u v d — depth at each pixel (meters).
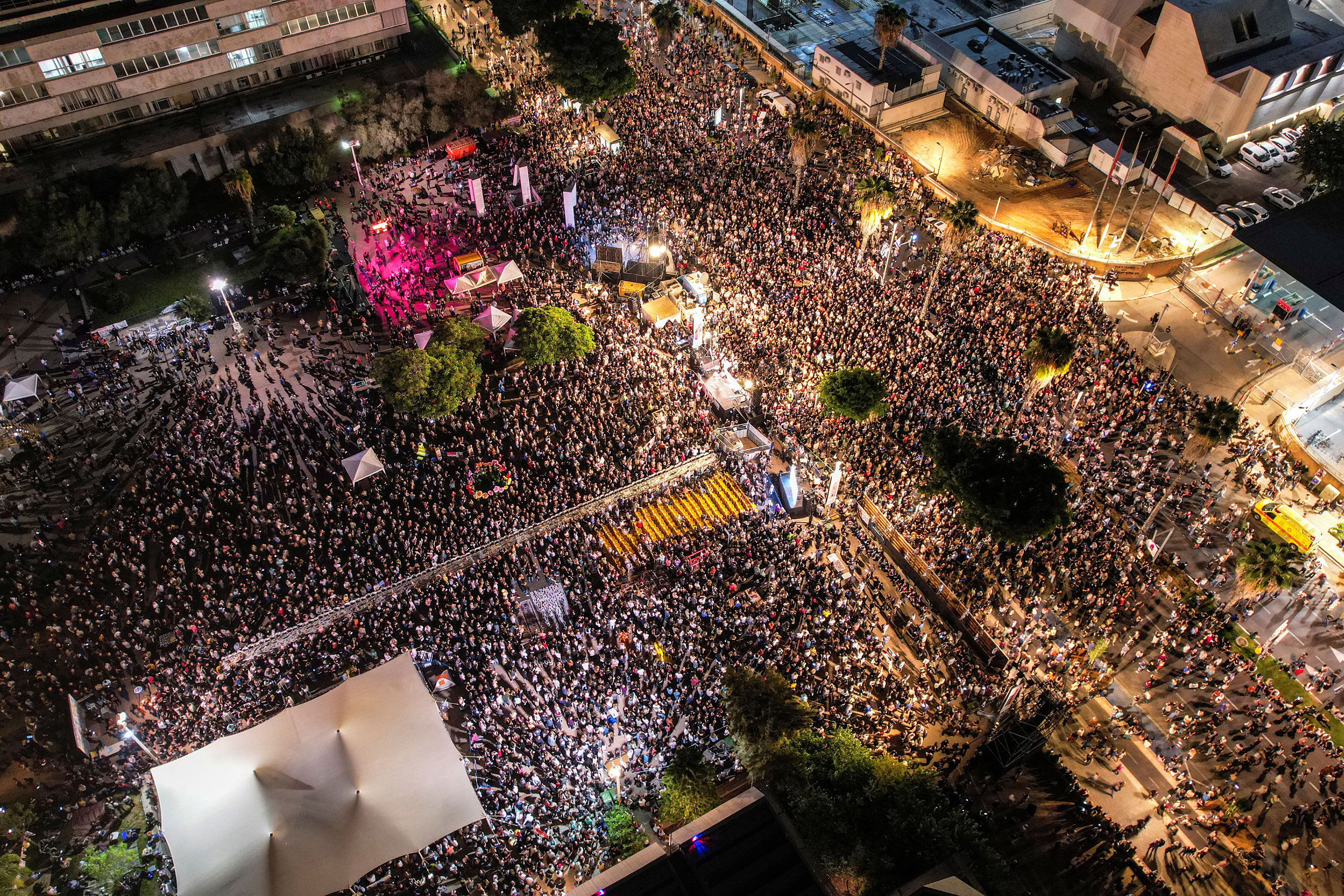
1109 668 62.50
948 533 68.69
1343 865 53.66
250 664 61.88
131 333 88.81
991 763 57.69
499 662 62.00
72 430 79.19
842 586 66.19
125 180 100.19
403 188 106.12
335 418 79.44
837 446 75.44
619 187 102.94
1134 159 103.94
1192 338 89.75
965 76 117.69
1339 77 105.31
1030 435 75.00
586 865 52.47
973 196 106.25
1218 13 102.56
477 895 52.00
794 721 51.38
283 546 68.44
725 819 47.44
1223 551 70.00
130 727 59.72
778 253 92.62
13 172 99.75
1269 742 59.09
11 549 70.44
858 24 135.25
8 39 95.94
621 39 127.12
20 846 54.66
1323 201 92.38
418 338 82.00
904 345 81.75
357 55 117.31
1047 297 88.06
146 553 69.25
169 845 45.97
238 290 93.44
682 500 73.00
